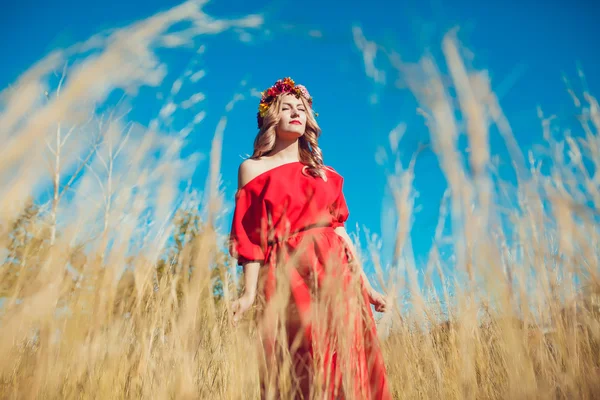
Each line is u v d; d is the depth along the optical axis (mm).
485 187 613
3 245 576
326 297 1302
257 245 1820
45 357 732
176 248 855
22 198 479
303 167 2016
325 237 1754
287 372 1189
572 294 833
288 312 1346
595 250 747
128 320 923
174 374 885
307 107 2234
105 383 865
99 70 413
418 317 1026
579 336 845
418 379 1090
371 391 1415
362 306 1452
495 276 741
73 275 744
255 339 1209
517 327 786
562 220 752
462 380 879
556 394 800
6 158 412
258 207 1913
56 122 423
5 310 640
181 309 899
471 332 861
